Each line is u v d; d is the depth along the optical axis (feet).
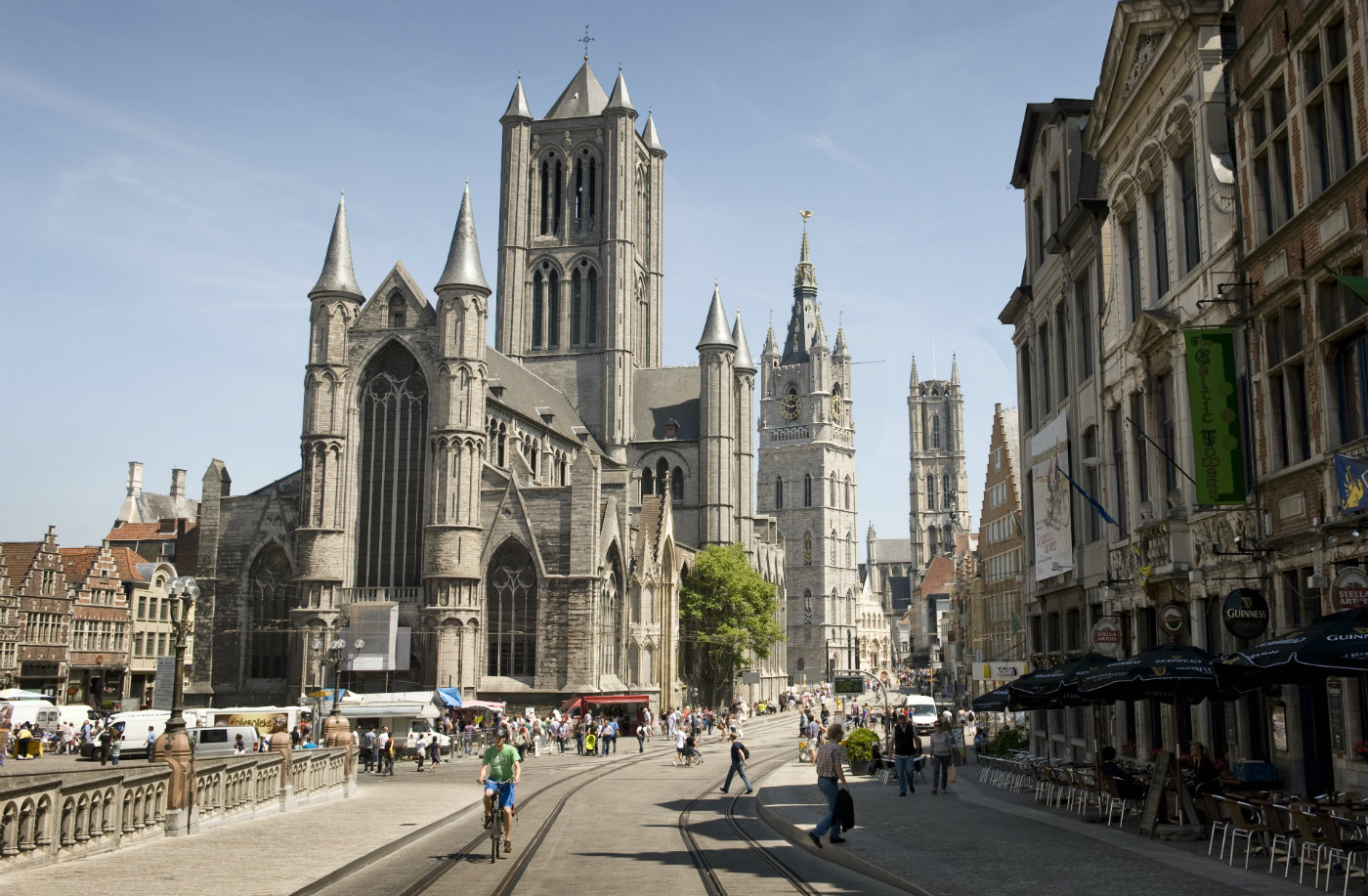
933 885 63.93
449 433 291.58
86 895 61.57
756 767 195.11
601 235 425.69
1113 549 119.65
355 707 227.20
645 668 329.31
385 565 297.74
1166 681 89.51
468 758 236.84
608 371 415.03
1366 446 70.59
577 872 74.02
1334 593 67.31
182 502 511.81
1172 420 103.30
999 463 335.06
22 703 233.35
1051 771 108.99
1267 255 83.51
